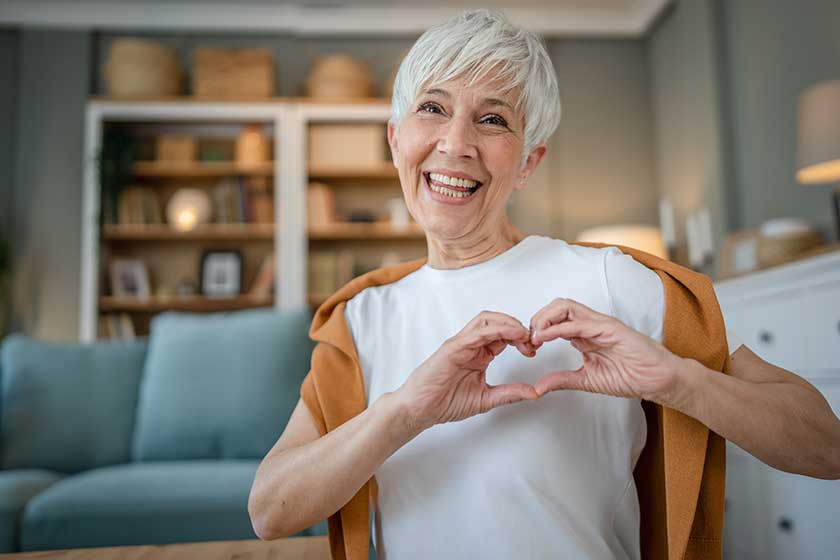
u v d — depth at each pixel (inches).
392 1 182.2
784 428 25.6
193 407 90.5
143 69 174.2
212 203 181.8
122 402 95.0
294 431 32.7
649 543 31.5
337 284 179.0
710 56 151.2
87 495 73.5
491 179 31.9
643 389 26.3
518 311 31.1
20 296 172.7
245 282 181.2
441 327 32.1
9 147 181.6
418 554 29.9
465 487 29.5
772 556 66.9
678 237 171.9
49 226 175.0
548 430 29.2
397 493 30.6
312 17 185.9
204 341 95.0
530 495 28.5
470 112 31.3
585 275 30.9
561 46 191.0
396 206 181.2
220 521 72.2
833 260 59.1
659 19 179.8
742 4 143.4
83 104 178.9
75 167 177.0
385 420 27.6
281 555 35.8
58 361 95.7
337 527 31.9
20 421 91.6
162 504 72.6
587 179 186.9
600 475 29.5
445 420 27.9
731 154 147.9
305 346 95.3
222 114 176.1
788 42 127.7
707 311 28.8
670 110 176.1
